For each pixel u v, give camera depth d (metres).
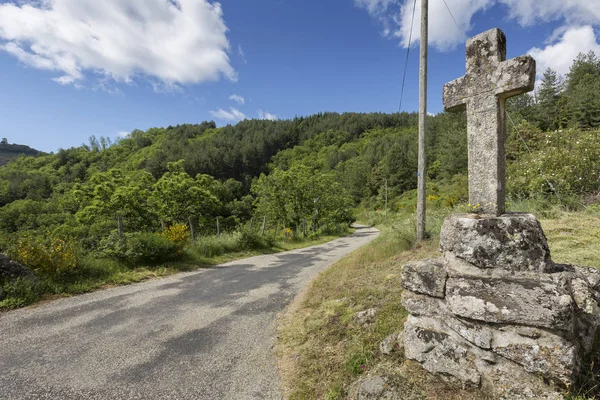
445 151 29.09
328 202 27.64
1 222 29.52
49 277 6.03
